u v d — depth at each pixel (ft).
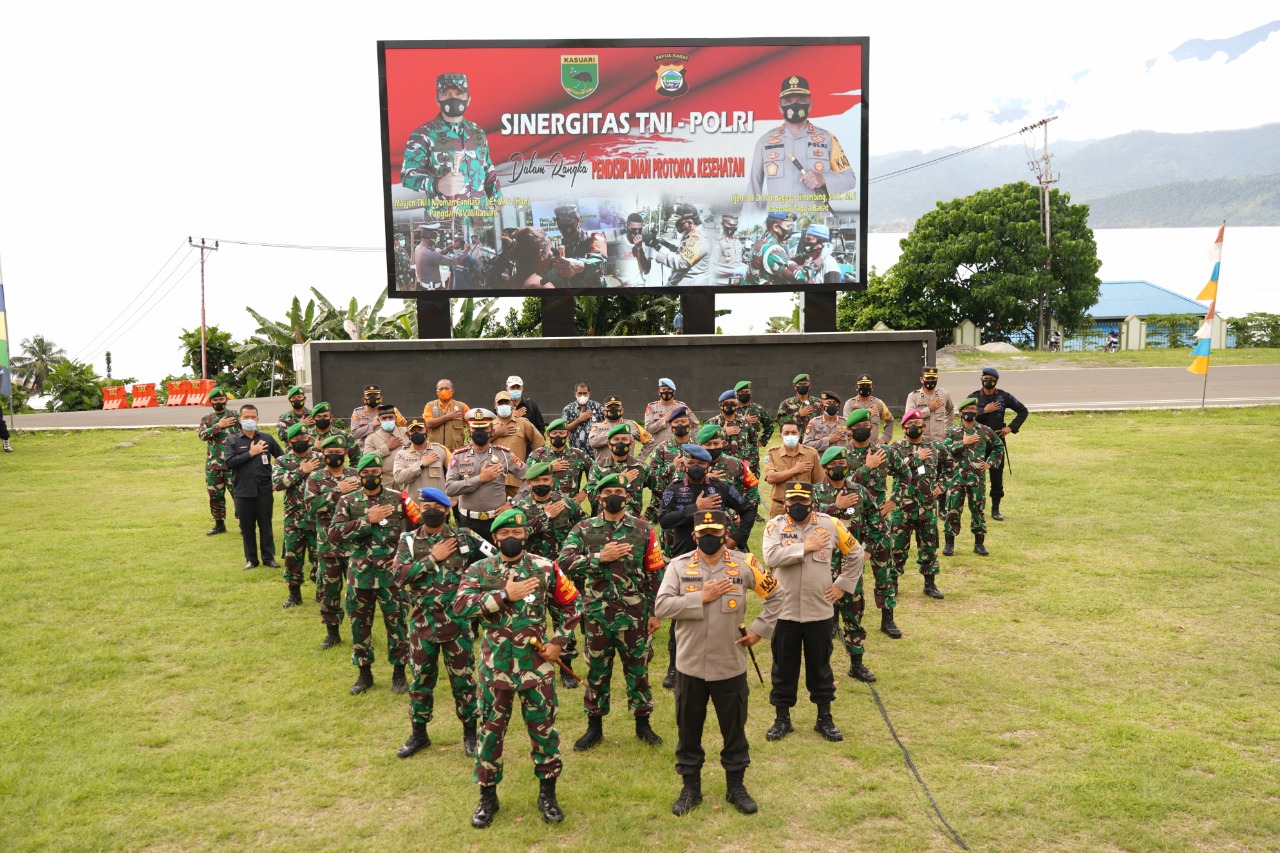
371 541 26.35
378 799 21.16
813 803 20.51
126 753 23.25
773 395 69.36
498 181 66.85
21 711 25.68
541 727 19.88
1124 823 19.19
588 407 46.01
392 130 66.13
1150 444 60.90
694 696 20.07
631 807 20.57
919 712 24.90
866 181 67.97
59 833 19.70
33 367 209.15
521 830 19.67
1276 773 20.99
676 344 68.49
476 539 22.35
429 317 68.95
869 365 69.41
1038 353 128.26
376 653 30.40
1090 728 23.57
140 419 92.07
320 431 34.73
